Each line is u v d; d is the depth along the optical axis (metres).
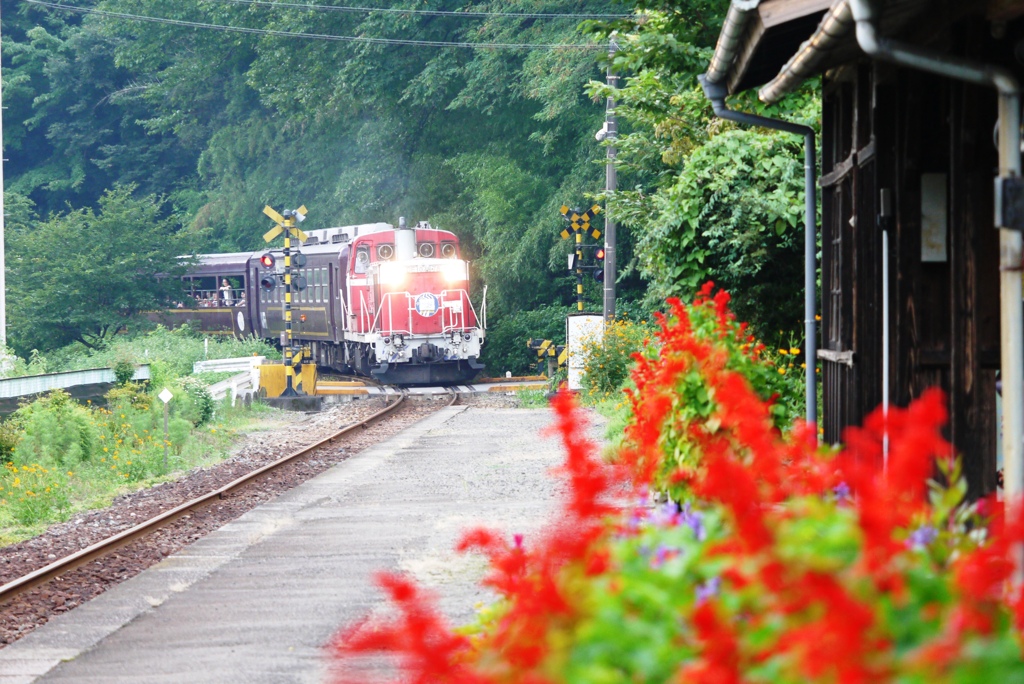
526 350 166.12
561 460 69.56
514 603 16.12
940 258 32.38
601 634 12.35
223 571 44.03
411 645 13.38
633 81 78.19
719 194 65.62
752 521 12.54
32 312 169.38
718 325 38.25
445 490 61.16
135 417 89.25
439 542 46.97
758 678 11.38
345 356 149.38
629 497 21.66
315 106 182.38
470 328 137.88
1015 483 22.30
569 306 168.38
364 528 51.38
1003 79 23.30
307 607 37.47
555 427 17.75
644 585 13.37
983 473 28.03
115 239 174.00
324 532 51.03
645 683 12.05
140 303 171.50
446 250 141.75
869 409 35.94
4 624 38.16
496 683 12.73
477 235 173.38
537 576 15.67
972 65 23.41
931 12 28.42
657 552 16.02
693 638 12.73
